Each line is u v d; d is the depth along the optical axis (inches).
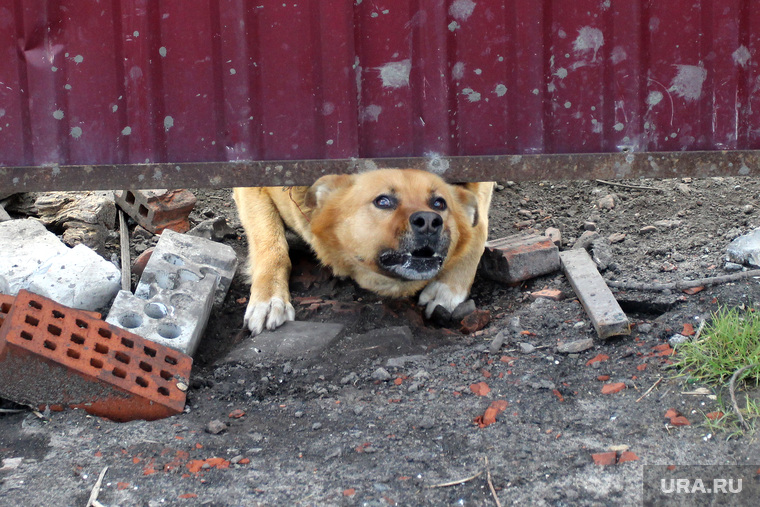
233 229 137.4
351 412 108.6
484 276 128.2
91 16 114.0
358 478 102.1
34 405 107.2
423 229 115.2
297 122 115.9
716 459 102.2
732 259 121.2
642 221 133.6
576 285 120.5
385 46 115.0
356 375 113.2
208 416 108.7
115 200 134.0
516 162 116.1
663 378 109.0
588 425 105.5
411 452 104.0
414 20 114.6
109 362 108.1
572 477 101.6
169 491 101.2
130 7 113.9
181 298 116.1
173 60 114.7
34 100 114.9
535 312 119.7
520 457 103.1
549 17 114.8
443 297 124.1
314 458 104.0
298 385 112.7
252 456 104.3
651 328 114.5
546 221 136.9
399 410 108.3
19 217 131.4
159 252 121.3
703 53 115.6
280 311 120.7
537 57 115.3
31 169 115.3
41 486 101.3
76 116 115.3
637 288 120.1
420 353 116.3
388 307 123.3
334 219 121.1
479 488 101.2
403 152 116.6
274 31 114.5
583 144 116.8
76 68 114.7
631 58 115.6
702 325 112.6
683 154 116.3
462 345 116.9
